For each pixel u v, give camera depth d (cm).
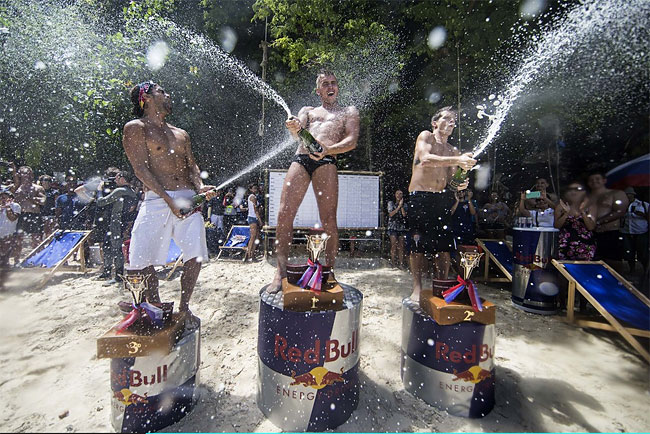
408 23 851
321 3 709
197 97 927
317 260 211
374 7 820
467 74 801
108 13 686
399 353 295
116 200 511
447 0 723
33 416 205
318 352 196
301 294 197
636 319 319
